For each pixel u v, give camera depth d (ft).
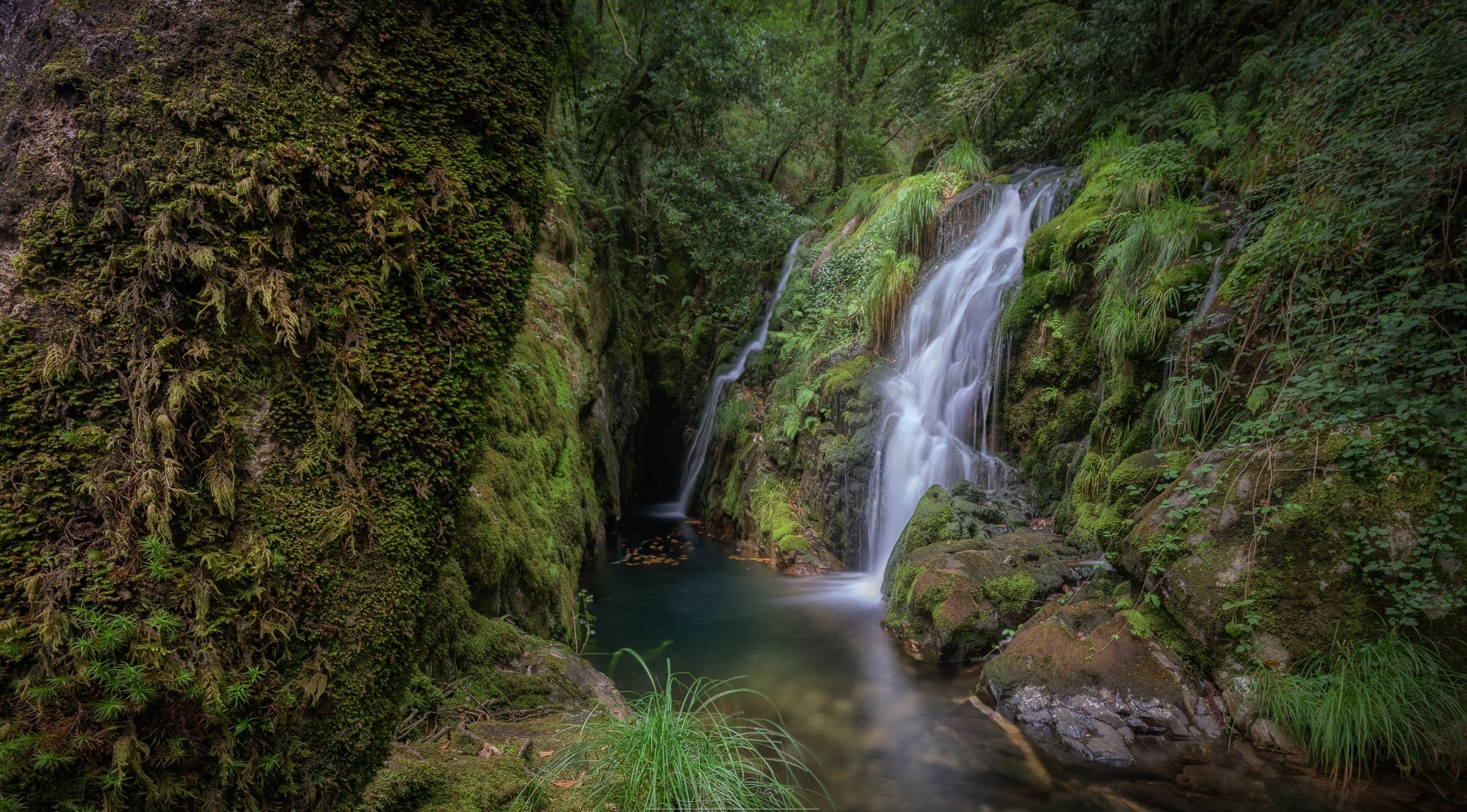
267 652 3.63
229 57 3.53
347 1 3.90
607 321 35.01
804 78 44.55
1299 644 11.52
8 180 3.23
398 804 6.08
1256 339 14.89
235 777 3.49
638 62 36.96
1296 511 11.82
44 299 3.18
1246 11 25.54
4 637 2.98
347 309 3.88
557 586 15.83
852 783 10.89
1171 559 13.00
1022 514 20.34
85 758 3.07
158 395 3.31
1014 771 11.10
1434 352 11.76
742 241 39.96
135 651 3.18
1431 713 10.35
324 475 3.85
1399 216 12.88
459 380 4.50
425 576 4.43
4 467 3.08
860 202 37.47
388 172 4.09
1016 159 35.35
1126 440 17.42
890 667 15.70
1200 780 10.53
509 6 4.72
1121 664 12.67
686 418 44.21
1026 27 33.60
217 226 3.47
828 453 26.18
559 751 8.09
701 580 24.13
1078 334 20.61
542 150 5.03
